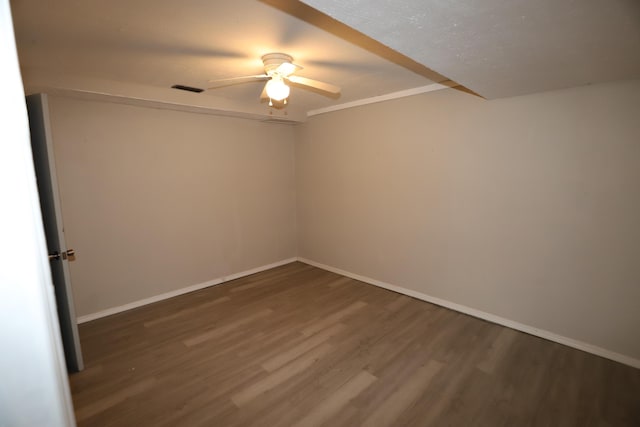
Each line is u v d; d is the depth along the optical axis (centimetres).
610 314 225
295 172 468
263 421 176
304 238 470
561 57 159
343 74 264
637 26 122
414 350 243
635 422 171
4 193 54
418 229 332
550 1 103
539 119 243
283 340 260
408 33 129
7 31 54
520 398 191
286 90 223
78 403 191
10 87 54
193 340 262
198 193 369
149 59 221
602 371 214
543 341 253
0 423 59
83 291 297
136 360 235
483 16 113
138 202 325
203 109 340
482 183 280
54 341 63
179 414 182
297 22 168
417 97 315
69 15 157
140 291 332
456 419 176
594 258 229
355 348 246
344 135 391
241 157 406
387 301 335
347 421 175
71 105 281
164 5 149
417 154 323
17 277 57
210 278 387
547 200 246
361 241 392
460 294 306
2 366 57
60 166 278
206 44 196
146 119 325
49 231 209
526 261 261
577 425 170
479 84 214
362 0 103
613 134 213
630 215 212
